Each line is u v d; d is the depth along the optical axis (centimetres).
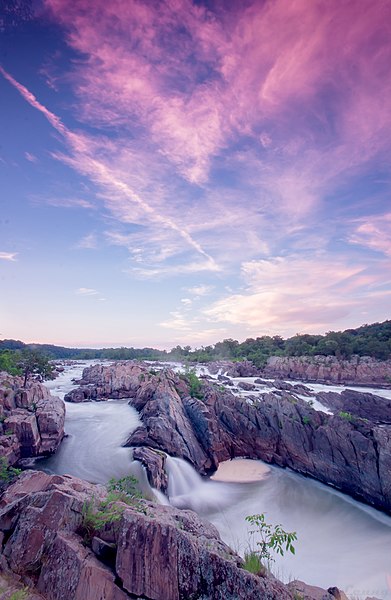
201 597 674
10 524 802
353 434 2681
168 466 2675
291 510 2312
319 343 12031
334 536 1961
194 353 17200
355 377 8269
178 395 4069
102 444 3191
